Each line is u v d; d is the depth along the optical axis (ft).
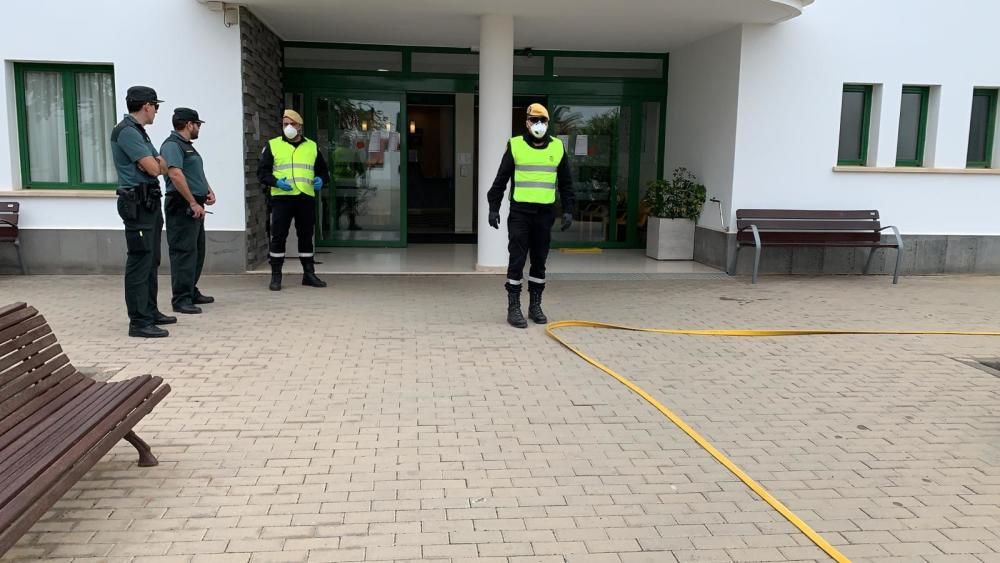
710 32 34.09
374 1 28.89
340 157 39.32
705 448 13.96
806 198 33.53
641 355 20.15
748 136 32.76
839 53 32.81
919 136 34.96
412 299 26.66
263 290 27.68
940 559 10.37
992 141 35.24
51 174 31.17
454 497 11.83
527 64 39.24
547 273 32.91
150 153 19.69
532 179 21.93
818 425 15.37
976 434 15.03
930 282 32.73
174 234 22.95
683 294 28.81
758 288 30.40
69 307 24.23
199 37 29.45
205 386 16.71
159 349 19.44
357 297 26.76
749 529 11.07
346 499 11.68
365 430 14.46
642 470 12.98
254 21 31.42
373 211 40.19
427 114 52.70
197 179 23.15
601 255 39.04
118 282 28.84
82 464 9.54
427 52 38.34
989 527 11.29
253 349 19.66
